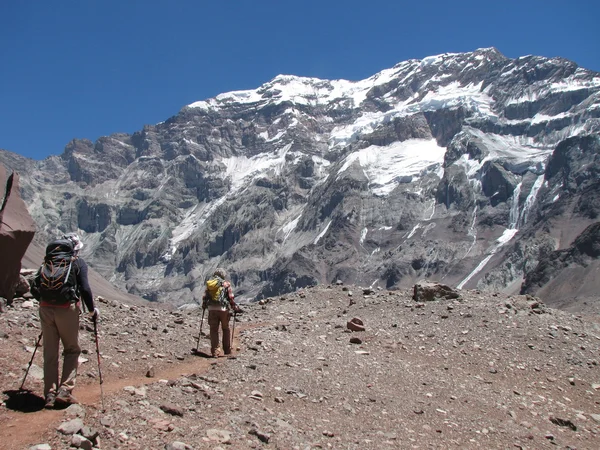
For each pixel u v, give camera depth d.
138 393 11.47
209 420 10.96
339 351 18.50
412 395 14.88
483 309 23.97
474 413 14.33
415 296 26.31
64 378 10.66
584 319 24.56
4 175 18.19
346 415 12.87
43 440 8.96
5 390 10.97
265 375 14.54
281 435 11.01
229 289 17.42
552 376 18.19
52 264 10.68
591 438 14.32
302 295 29.45
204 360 16.09
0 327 15.06
